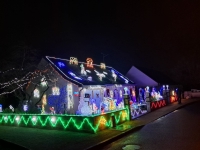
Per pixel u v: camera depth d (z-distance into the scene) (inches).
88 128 426.6
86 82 690.2
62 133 427.8
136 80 1245.7
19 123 530.6
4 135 423.5
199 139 355.3
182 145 325.7
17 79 732.7
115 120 486.9
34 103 750.5
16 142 363.6
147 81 1219.2
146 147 324.8
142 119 588.7
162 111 743.1
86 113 539.8
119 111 526.0
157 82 1187.3
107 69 1068.5
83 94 664.4
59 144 346.0
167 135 396.2
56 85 706.8
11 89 773.3
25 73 751.7
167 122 539.2
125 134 421.1
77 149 316.2
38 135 415.8
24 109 673.0
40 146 336.8
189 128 450.0
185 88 1684.3
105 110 650.8
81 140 366.9
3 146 364.8
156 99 917.8
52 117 478.0
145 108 786.8
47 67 730.8
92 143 345.4
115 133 411.5
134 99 994.7
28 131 460.1
